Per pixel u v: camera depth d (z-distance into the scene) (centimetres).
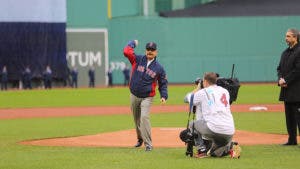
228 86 2256
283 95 2502
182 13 9562
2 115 4650
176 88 8375
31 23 8869
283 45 9600
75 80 9050
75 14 9231
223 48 9544
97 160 2094
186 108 5159
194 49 9519
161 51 9475
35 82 8944
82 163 2025
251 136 2920
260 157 2139
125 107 5347
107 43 9356
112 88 8725
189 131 2117
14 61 8819
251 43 9575
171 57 9488
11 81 8838
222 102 2075
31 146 2608
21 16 8831
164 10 9581
